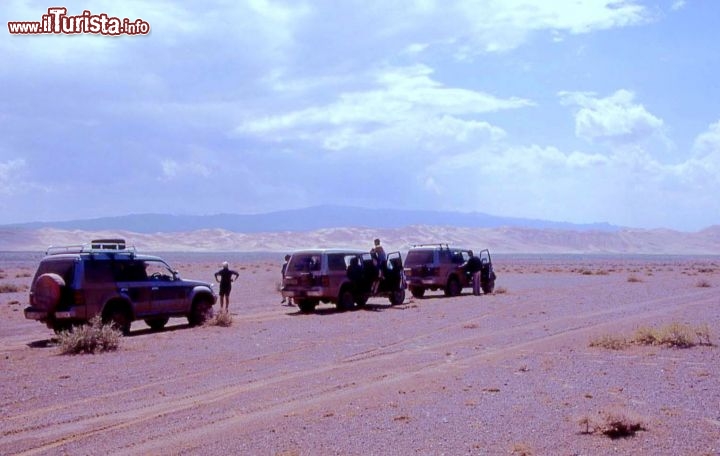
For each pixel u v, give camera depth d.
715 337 17.48
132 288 19.84
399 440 8.59
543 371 13.18
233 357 15.52
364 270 27.19
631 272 68.62
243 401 11.02
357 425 9.33
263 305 29.97
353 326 21.33
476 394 11.20
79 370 14.02
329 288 26.09
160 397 11.45
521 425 9.22
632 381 12.12
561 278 54.38
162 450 8.35
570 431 8.91
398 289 28.78
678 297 31.38
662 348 15.95
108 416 10.19
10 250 180.50
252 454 8.11
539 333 18.88
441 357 15.16
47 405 10.93
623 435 8.72
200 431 9.20
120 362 14.97
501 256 181.88
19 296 35.34
